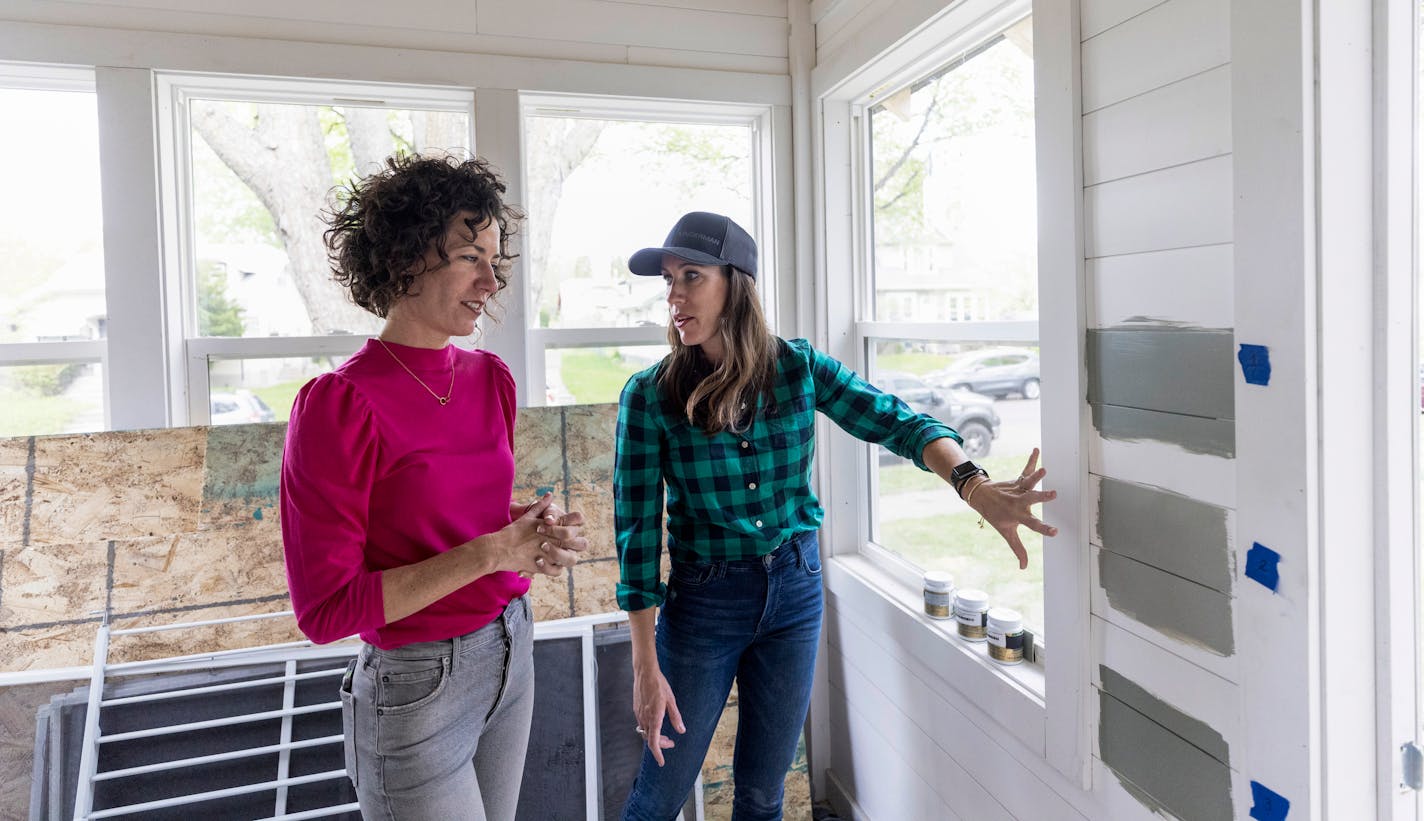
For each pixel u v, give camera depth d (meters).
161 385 2.08
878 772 2.33
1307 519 1.03
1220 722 1.18
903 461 2.36
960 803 1.93
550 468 2.32
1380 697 1.08
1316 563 1.04
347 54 2.14
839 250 2.50
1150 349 1.27
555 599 2.28
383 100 2.28
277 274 2.26
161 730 1.89
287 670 2.00
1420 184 1.05
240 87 2.16
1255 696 1.12
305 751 1.98
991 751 1.79
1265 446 1.08
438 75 2.21
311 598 1.11
